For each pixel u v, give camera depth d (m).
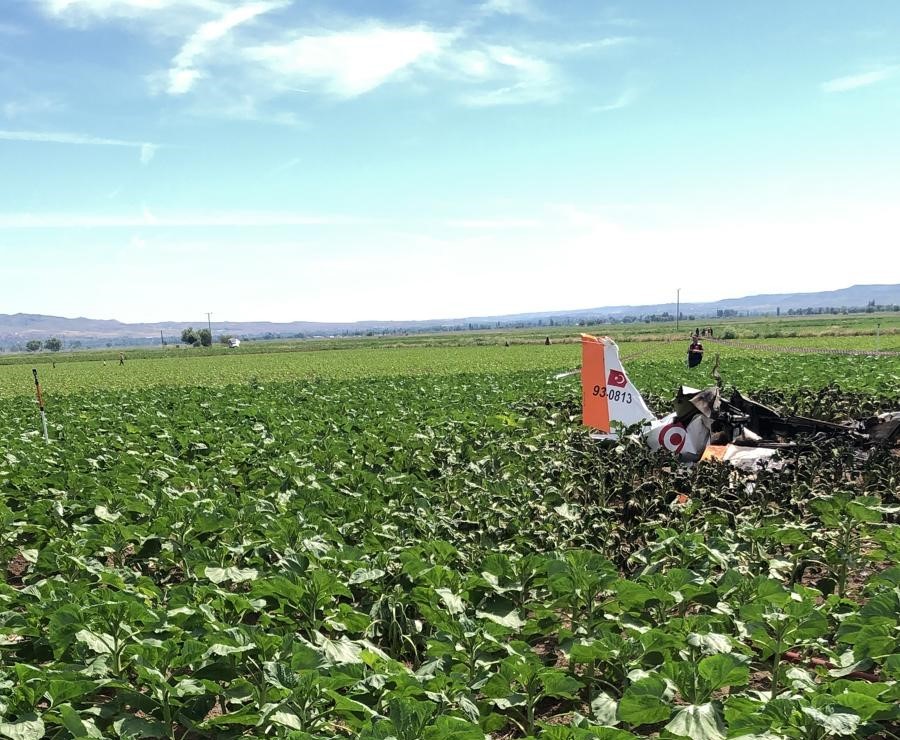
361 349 102.31
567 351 68.31
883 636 5.77
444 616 6.41
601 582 6.75
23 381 56.25
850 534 9.39
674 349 59.75
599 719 5.13
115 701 5.41
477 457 15.77
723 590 6.96
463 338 149.38
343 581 7.67
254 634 5.80
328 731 5.24
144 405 29.27
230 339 175.75
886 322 127.06
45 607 6.72
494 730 5.52
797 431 15.18
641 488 11.94
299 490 12.12
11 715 5.14
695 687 5.23
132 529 9.27
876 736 5.67
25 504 11.91
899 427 14.67
